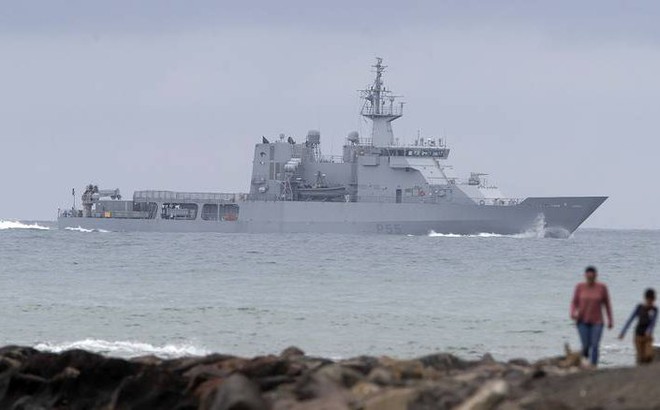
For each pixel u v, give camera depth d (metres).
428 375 94.69
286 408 81.44
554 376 85.25
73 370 105.38
